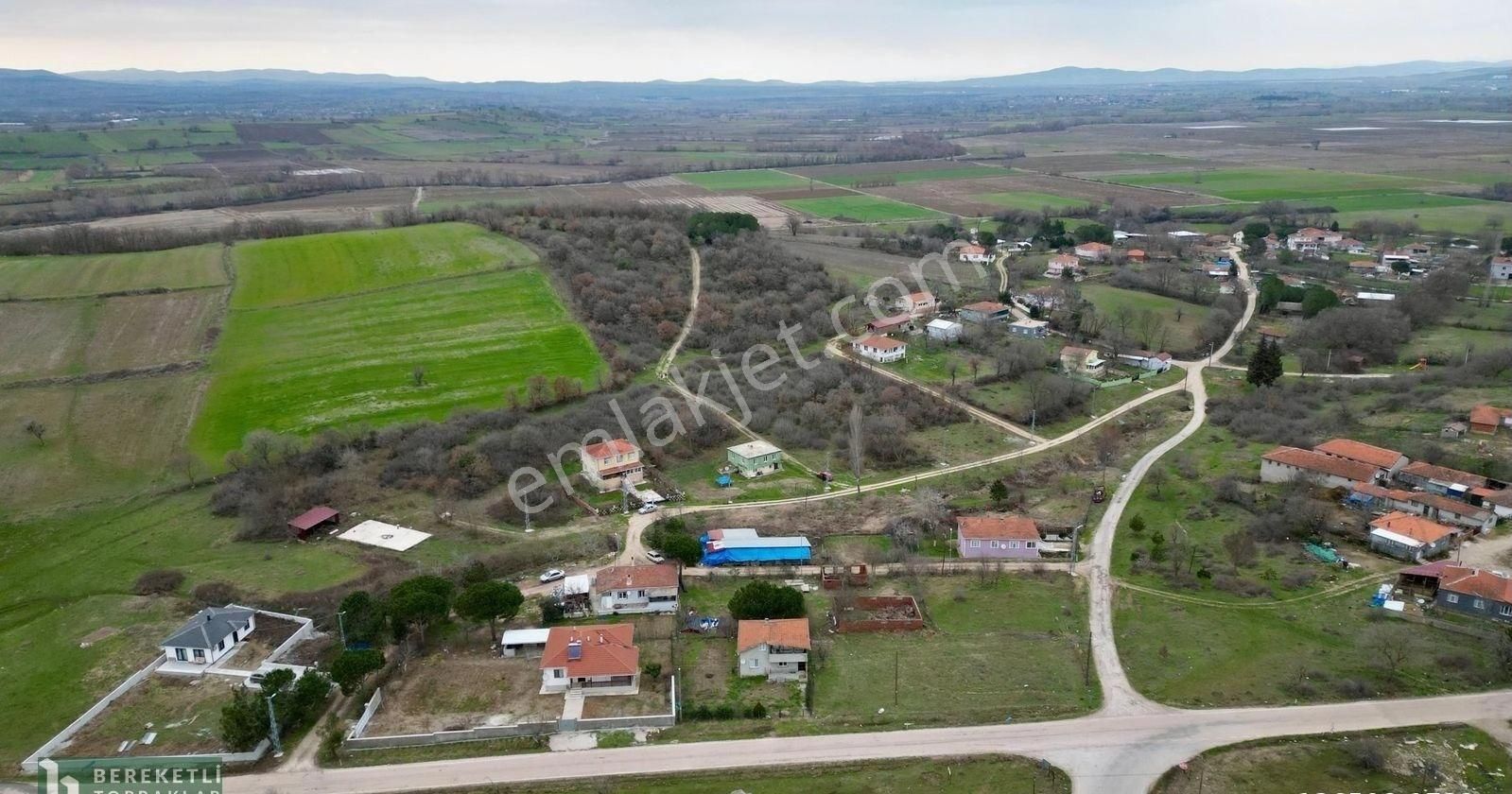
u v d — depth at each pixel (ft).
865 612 299.38
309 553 336.90
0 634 286.66
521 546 342.44
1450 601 277.44
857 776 216.74
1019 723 234.99
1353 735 225.56
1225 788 208.64
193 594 309.01
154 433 415.03
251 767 224.74
